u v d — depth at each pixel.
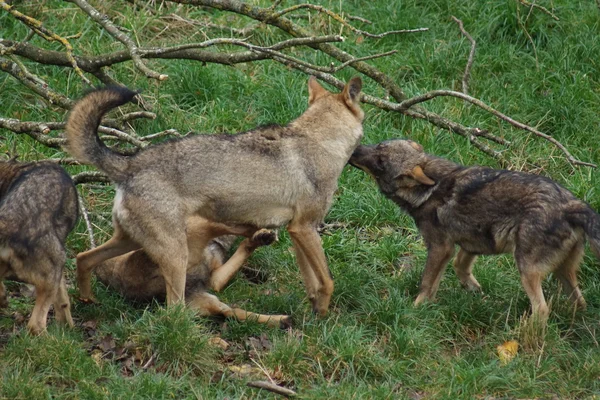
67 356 9.21
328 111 11.11
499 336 10.61
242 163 10.36
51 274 9.40
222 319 10.76
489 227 10.96
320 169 10.77
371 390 9.24
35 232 9.28
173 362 9.54
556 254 10.52
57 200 9.60
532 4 14.49
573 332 10.90
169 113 14.42
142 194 9.99
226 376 9.56
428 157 11.76
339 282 11.50
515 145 14.31
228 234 10.71
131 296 10.95
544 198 10.55
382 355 10.14
